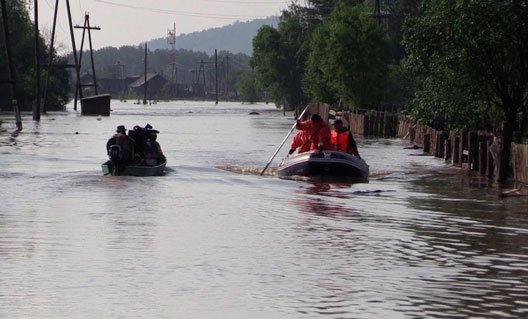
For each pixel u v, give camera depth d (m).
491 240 16.56
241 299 11.91
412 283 12.88
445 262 14.42
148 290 12.35
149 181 26.25
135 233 16.86
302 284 12.77
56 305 11.55
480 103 32.19
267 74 120.56
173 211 19.97
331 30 68.50
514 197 23.59
